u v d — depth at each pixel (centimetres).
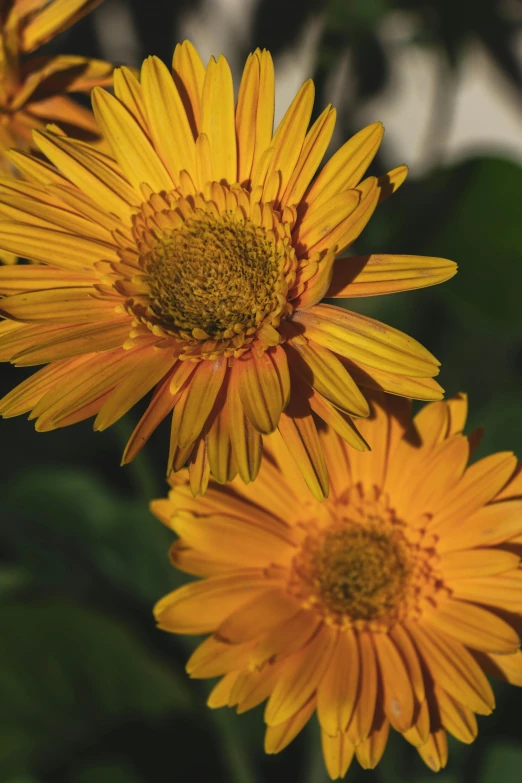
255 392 47
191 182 49
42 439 67
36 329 48
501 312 61
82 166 49
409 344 46
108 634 59
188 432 46
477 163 63
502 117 79
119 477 66
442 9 64
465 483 50
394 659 49
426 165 76
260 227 49
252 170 49
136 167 49
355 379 47
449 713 49
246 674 49
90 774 57
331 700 48
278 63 75
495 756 57
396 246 63
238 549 50
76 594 61
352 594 50
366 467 51
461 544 50
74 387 47
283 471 50
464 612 49
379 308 66
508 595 49
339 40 55
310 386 47
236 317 49
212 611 50
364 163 47
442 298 62
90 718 58
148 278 49
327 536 51
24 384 47
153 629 61
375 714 49
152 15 75
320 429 50
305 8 72
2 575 61
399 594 50
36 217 49
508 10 66
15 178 50
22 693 58
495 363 66
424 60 74
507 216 62
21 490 62
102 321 48
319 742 54
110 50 76
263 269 49
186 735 59
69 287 49
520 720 58
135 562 62
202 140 49
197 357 47
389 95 77
